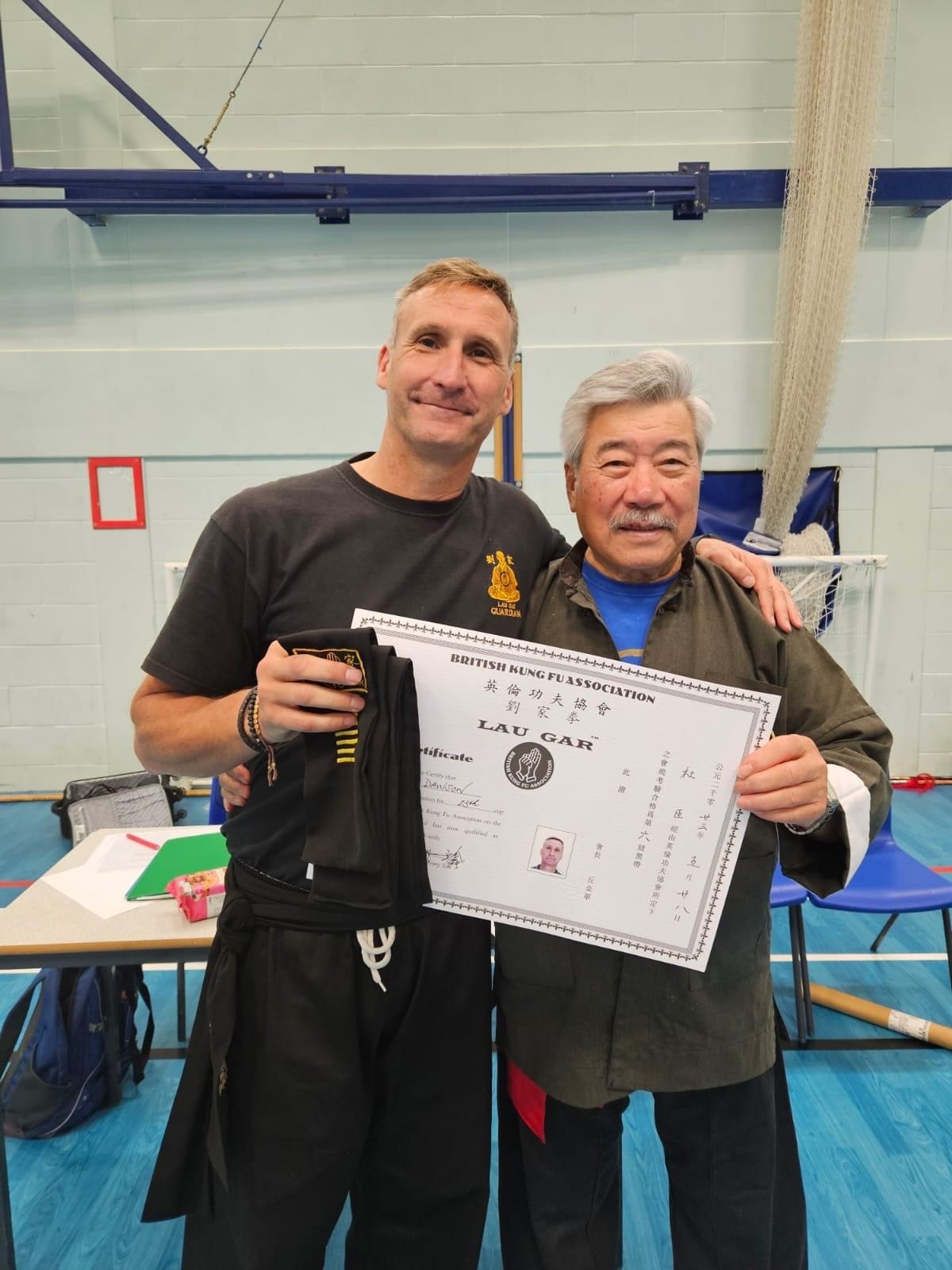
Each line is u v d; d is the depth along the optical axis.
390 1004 1.10
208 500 4.28
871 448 4.34
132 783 3.94
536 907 1.04
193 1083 1.13
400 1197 1.19
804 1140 1.94
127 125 4.06
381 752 0.95
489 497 1.22
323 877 0.96
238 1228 1.11
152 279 4.14
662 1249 1.66
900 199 4.05
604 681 0.98
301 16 4.00
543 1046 1.10
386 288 4.16
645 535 1.04
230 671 1.11
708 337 4.24
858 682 4.49
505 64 4.08
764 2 4.05
